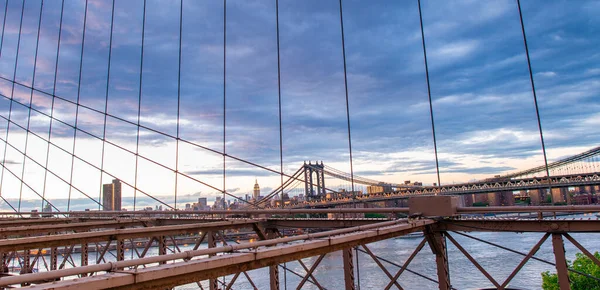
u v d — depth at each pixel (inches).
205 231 487.2
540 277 1211.2
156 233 442.6
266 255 238.4
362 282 1331.2
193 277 209.3
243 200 696.4
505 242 1450.5
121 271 185.3
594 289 962.1
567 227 323.9
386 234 333.4
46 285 158.1
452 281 1242.0
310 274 380.8
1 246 332.2
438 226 389.7
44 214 906.7
